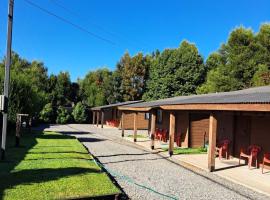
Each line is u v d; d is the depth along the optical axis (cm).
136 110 2117
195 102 1252
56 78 5325
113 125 4078
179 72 4756
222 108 1054
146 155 1512
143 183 924
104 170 1071
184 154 1584
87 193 722
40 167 987
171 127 1549
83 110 4722
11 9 1075
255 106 895
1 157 1089
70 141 1839
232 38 3744
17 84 2041
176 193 834
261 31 3666
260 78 3384
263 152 1247
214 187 925
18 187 743
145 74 5578
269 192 889
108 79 5659
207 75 4550
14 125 2081
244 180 1027
